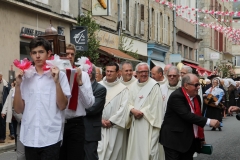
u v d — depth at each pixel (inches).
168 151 351.9
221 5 2694.4
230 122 1023.6
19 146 373.7
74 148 312.8
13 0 811.4
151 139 413.1
